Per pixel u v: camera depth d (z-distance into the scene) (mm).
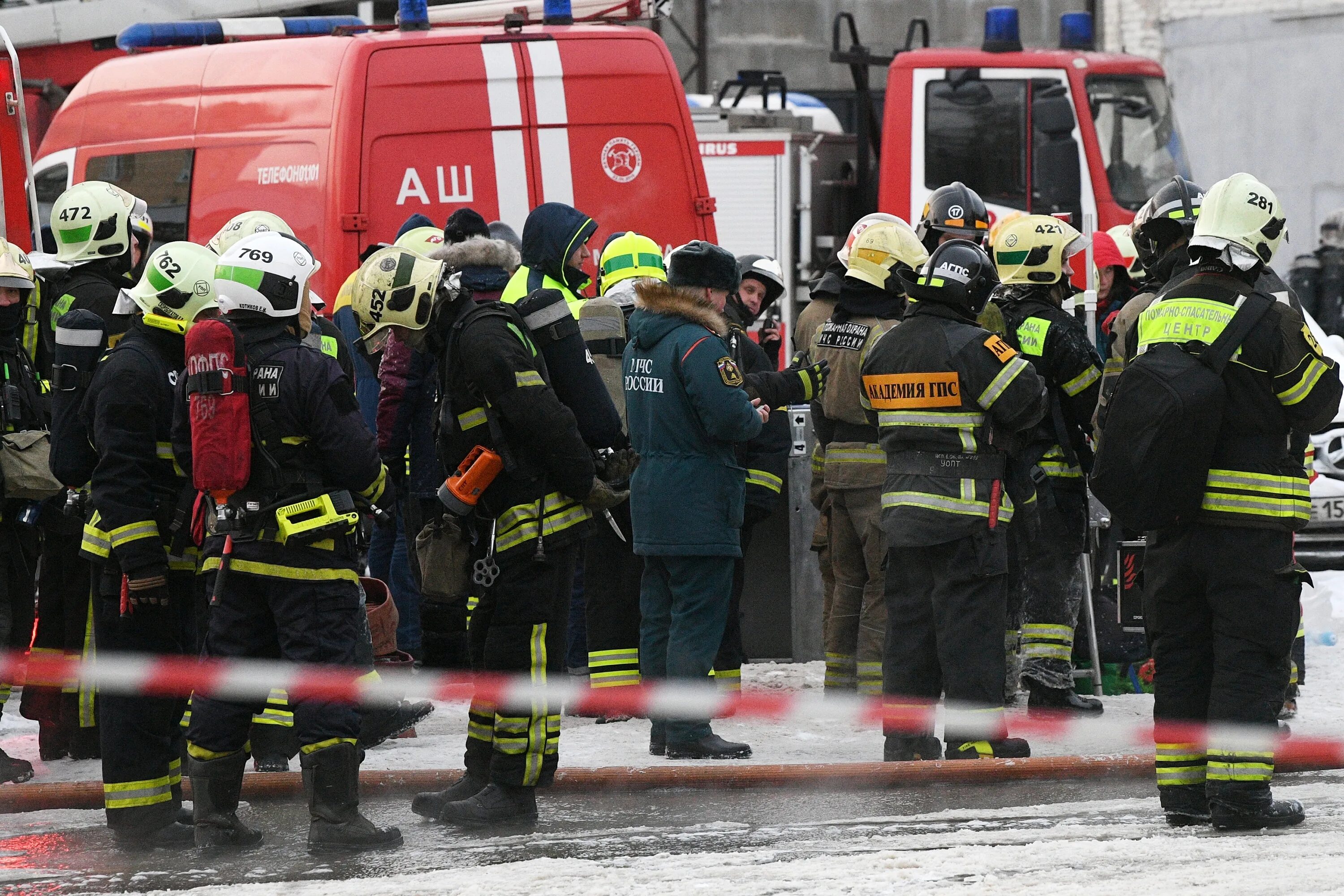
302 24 37406
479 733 18656
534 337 18078
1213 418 16766
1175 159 45719
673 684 21625
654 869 16094
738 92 47062
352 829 17016
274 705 20078
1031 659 23844
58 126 35844
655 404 21312
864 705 23406
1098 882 15047
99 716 17578
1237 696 17031
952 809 18891
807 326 25281
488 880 15656
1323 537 30547
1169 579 17391
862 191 47781
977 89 45062
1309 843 16500
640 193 32062
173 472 17406
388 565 27125
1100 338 26797
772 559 28656
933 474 20172
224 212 32125
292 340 16688
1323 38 61094
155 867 16766
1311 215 61969
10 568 21484
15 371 20766
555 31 31938
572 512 17953
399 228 30688
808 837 17594
